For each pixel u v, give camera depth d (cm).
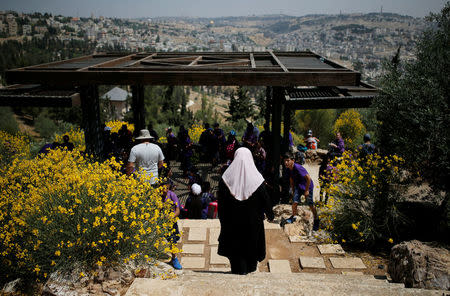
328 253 541
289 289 248
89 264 363
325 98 780
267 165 892
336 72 677
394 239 604
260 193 322
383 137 666
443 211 617
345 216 628
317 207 691
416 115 554
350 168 655
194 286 254
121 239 376
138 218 393
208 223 616
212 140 1145
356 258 530
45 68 763
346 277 407
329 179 705
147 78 701
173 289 250
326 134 1825
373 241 597
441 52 583
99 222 354
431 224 625
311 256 533
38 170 480
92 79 709
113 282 348
